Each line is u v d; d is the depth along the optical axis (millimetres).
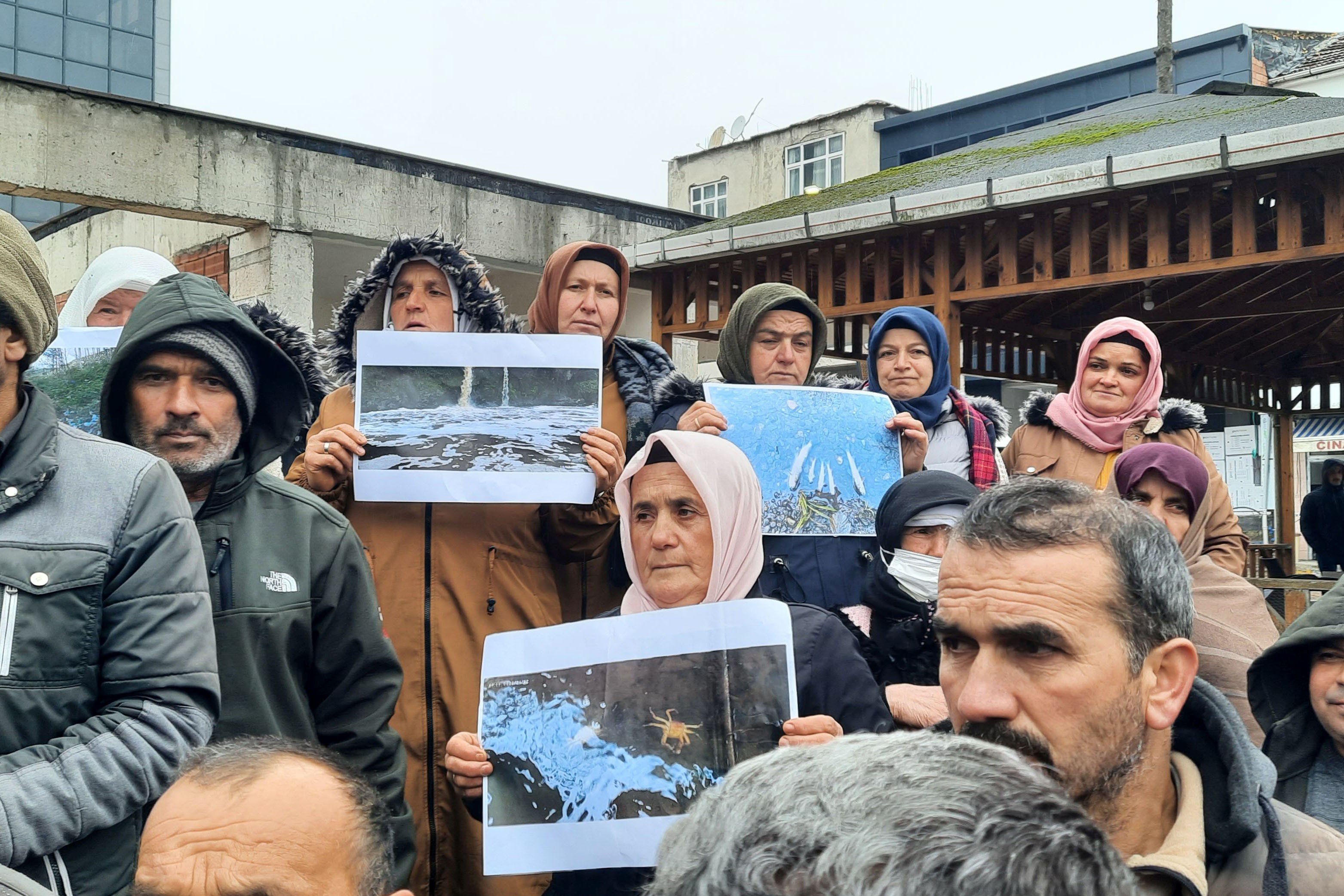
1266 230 7973
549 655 2445
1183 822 1562
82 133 9469
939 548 2957
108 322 3922
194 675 2115
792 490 3381
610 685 2375
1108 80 23766
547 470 3281
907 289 8047
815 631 2514
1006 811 826
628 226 12750
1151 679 1531
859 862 793
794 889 811
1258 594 3084
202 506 2619
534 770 2371
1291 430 14781
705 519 2689
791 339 4051
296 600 2574
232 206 10148
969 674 1547
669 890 904
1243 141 6289
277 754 1577
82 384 3180
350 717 2633
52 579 2027
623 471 3055
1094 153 7551
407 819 2621
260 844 1455
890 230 7918
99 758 1948
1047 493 1577
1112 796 1505
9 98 9156
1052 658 1475
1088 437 4172
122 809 1965
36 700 1986
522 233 11961
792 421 3488
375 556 3271
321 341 3865
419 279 3693
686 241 8922
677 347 12625
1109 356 4148
